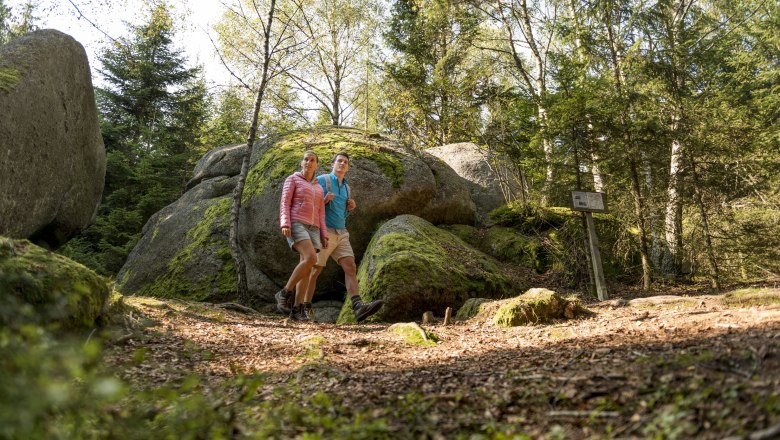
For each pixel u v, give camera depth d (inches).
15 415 47.1
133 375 140.3
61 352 58.6
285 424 98.9
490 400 108.0
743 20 569.9
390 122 880.9
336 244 295.0
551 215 482.0
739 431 70.2
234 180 498.9
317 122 989.8
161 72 948.6
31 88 290.4
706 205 452.8
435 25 747.4
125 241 663.1
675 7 519.5
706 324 167.9
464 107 765.3
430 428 93.7
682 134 420.5
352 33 932.0
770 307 179.9
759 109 535.5
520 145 475.2
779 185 529.0
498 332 228.8
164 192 721.0
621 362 125.0
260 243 398.0
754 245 470.0
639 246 471.8
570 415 91.9
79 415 69.5
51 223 330.3
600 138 434.3
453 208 458.9
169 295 422.0
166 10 461.7
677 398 85.5
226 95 818.8
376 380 139.8
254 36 778.8
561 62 430.6
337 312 375.9
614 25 500.7
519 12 665.0
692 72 485.4
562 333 199.9
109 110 928.3
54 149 311.9
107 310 186.9
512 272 407.2
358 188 406.0
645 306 249.3
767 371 93.6
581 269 421.7
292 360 177.2
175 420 84.6
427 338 213.8
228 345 197.9
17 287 144.8
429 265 321.7
